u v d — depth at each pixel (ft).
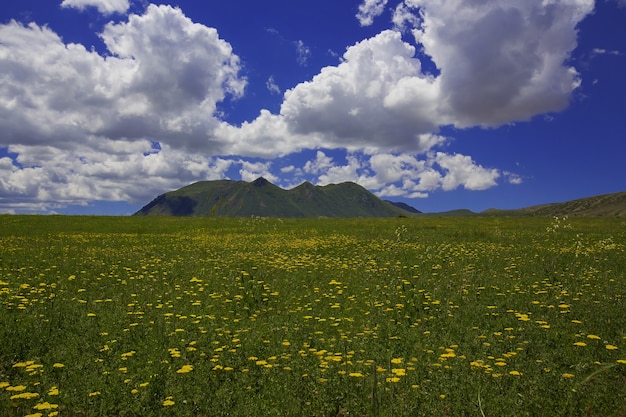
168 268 59.16
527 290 43.86
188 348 26.96
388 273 55.06
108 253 73.56
